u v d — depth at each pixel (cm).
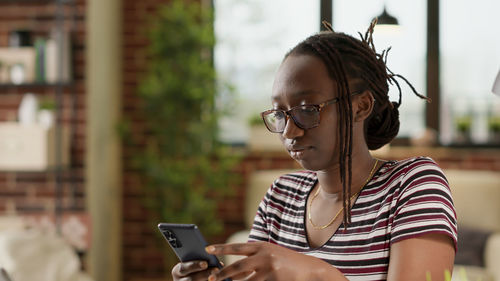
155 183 459
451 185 426
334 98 108
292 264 93
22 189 411
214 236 496
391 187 111
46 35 412
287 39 504
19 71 399
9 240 297
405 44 486
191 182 470
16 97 413
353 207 115
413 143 480
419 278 99
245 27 506
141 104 461
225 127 509
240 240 416
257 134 487
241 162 496
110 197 466
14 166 387
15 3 412
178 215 454
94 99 420
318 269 93
